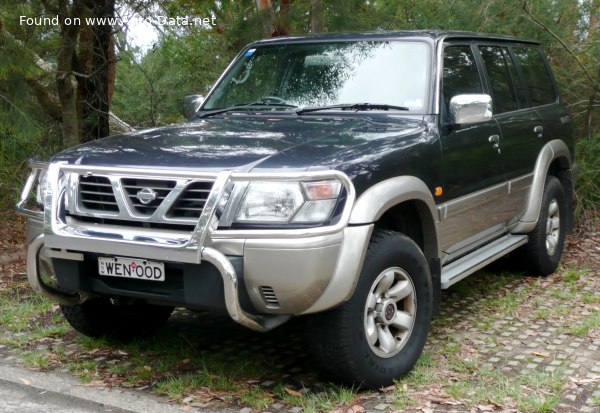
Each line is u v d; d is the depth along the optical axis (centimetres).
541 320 525
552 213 649
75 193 398
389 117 464
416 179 419
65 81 760
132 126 1216
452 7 853
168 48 1185
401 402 383
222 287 361
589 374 424
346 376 390
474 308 555
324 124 455
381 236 403
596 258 712
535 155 601
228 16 984
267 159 372
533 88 635
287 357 459
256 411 379
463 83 511
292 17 792
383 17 854
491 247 552
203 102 541
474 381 415
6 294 595
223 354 464
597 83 862
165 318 510
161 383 412
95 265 400
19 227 820
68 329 512
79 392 407
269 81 524
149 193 375
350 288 367
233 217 359
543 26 831
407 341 418
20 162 872
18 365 449
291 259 351
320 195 358
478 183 502
